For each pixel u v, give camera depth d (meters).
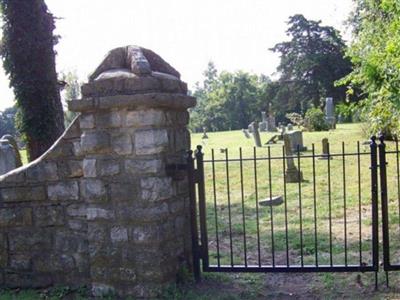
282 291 4.64
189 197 4.95
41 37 11.59
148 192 4.46
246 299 4.45
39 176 5.01
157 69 4.96
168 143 4.69
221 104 70.19
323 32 56.31
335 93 52.81
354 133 22.67
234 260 5.88
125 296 4.57
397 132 7.11
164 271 4.53
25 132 11.77
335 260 5.59
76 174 4.89
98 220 4.64
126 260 4.56
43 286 5.07
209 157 17.56
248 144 23.25
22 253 5.12
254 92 70.00
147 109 4.43
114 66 4.78
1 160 12.59
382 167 4.55
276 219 7.98
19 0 11.44
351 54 7.18
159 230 4.48
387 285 4.57
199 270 4.95
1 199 5.13
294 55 56.81
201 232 4.93
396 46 5.02
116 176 4.56
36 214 5.05
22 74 11.55
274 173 12.96
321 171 12.68
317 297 4.43
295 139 16.70
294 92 56.06
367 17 8.35
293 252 6.11
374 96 6.41
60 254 5.00
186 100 4.88
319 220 7.72
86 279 4.91
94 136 4.59
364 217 7.66
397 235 6.48
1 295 4.91
